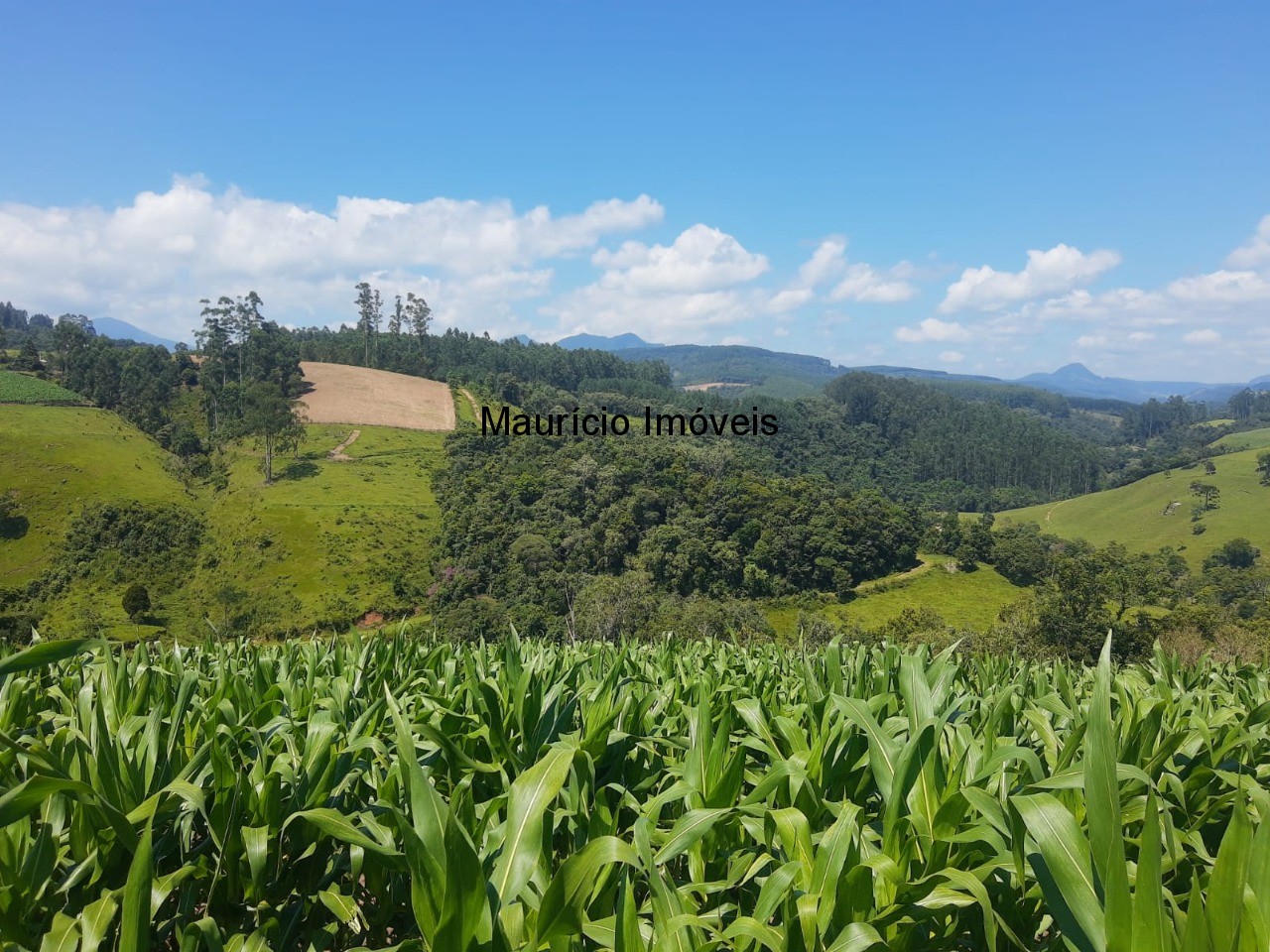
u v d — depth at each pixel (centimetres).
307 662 609
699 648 795
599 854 229
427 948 218
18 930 252
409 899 312
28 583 4772
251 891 286
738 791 323
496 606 4225
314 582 4944
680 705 479
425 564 5306
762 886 272
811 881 255
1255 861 211
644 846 251
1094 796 215
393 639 640
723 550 5347
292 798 312
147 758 319
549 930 222
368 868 314
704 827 280
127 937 217
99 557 5091
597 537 5188
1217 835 342
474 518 5359
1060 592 2931
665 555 5047
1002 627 3061
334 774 340
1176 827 339
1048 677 608
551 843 291
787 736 372
